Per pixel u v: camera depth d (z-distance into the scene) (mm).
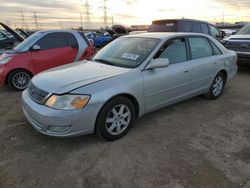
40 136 3516
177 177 2623
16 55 5988
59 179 2607
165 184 2520
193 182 2545
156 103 3834
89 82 3090
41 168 2789
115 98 3225
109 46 4508
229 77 5383
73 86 3002
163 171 2723
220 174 2664
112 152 3105
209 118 4184
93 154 3062
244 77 7383
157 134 3590
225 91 5824
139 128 3779
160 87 3775
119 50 4141
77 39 6691
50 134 2998
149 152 3104
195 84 4469
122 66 3650
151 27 9914
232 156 3008
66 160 2941
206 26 10172
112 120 3287
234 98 5277
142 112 3678
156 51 3754
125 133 3516
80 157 3002
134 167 2797
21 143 3332
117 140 3408
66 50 6488
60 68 3875
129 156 3016
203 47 4676
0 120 4105
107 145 3275
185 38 4309
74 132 2979
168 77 3852
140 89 3482
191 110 4539
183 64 4137
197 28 9711
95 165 2842
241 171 2715
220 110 4559
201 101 5039
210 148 3197
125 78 3324
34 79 3531
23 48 6148
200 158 2965
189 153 3076
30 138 3465
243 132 3660
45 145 3277
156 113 4375
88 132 3111
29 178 2621
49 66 6332
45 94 3041
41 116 2945
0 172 2711
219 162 2881
